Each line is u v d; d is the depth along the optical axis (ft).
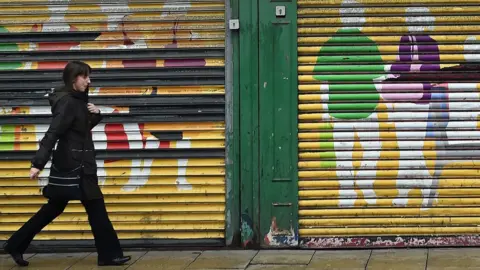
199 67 22.11
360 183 21.84
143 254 21.85
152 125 22.22
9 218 22.33
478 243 21.81
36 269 20.34
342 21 21.85
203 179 22.21
